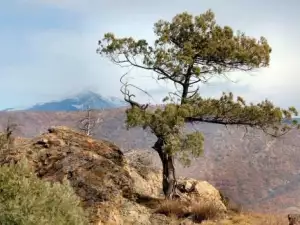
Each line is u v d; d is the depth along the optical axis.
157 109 21.56
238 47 23.17
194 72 22.56
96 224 15.87
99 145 21.55
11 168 9.76
